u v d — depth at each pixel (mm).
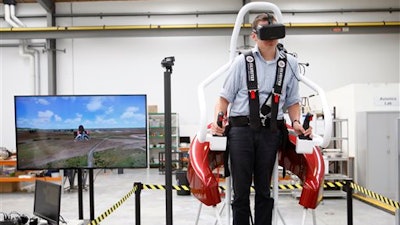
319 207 5637
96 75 9922
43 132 3445
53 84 9688
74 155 3473
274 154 1609
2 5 9914
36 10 9961
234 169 1591
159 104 9922
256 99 1550
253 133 1570
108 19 9914
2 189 7176
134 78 9938
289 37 9727
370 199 5957
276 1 9742
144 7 9906
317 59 9727
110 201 6191
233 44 1890
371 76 9695
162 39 9898
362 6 9688
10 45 9828
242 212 1592
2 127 9883
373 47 9688
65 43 9891
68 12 9953
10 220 3402
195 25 8625
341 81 9711
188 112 9898
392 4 9680
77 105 3455
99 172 9469
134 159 3477
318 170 1855
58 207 3029
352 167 6812
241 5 9781
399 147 2900
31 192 7145
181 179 6535
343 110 7273
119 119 3465
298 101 1744
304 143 1687
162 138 10008
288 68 1622
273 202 1645
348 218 3168
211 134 1667
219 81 9609
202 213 5277
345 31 8680
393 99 6715
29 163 3451
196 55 9875
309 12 9688
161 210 5543
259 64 1585
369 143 6457
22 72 9906
